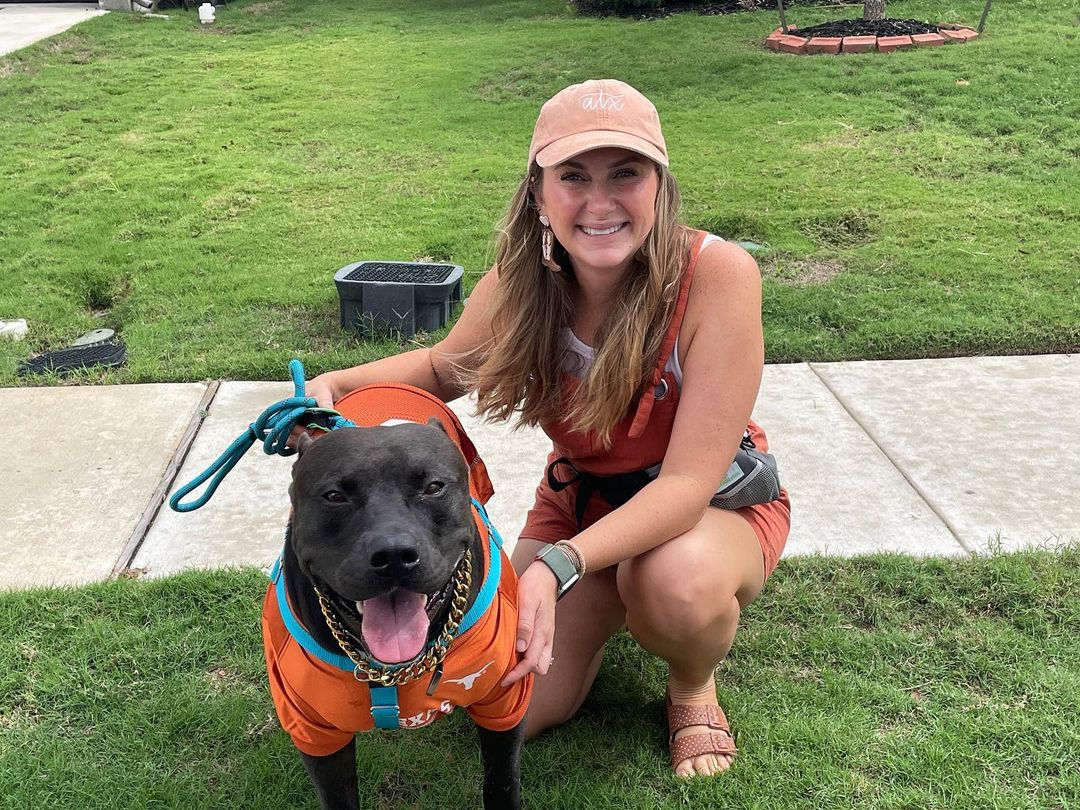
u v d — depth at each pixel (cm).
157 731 278
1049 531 358
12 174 823
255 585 333
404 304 527
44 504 386
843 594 330
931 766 260
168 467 412
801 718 278
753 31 1230
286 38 1364
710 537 250
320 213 727
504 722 217
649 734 280
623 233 235
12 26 1465
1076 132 811
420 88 1059
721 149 815
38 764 266
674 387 253
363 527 180
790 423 439
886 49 1069
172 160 850
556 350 262
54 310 583
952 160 769
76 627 317
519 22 1412
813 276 597
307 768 219
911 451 413
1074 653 300
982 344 505
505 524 369
